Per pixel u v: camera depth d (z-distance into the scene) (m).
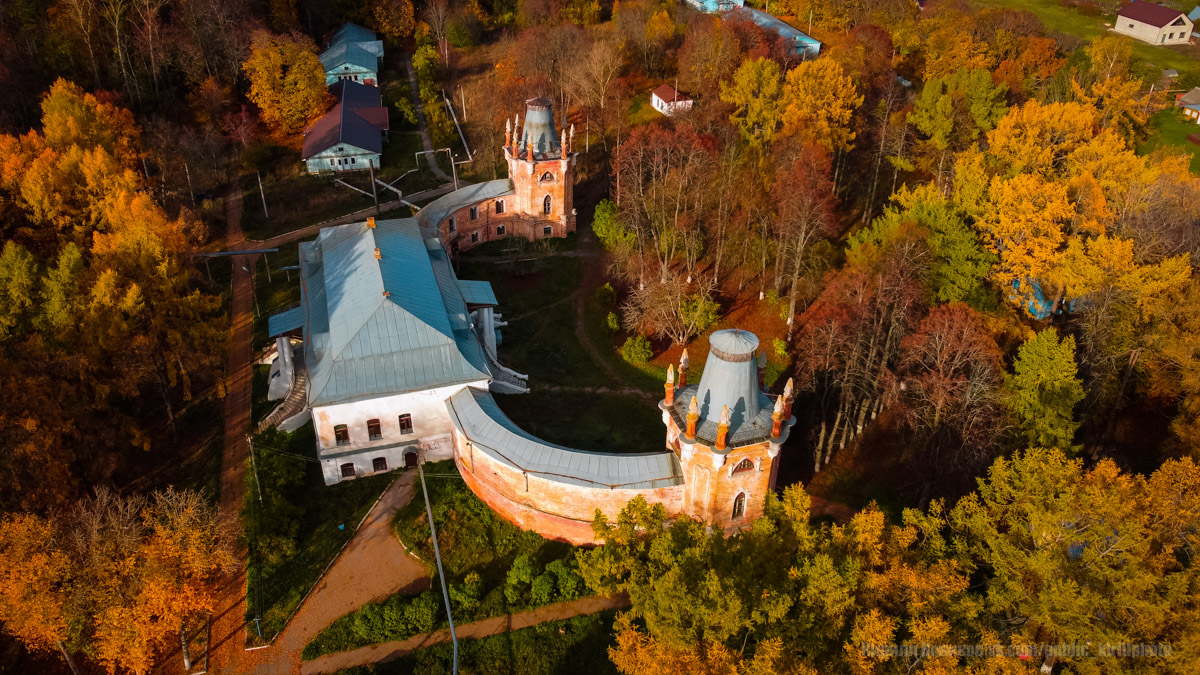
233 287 102.25
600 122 136.00
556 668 59.22
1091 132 102.00
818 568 49.09
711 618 46.94
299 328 80.25
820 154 101.19
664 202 101.94
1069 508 52.12
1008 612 54.12
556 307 100.06
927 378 70.19
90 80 132.88
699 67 141.25
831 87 112.25
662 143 106.25
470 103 150.75
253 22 149.12
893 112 123.56
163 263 76.50
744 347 58.84
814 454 78.00
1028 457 56.66
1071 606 48.75
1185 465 55.72
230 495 72.81
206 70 141.00
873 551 52.19
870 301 77.38
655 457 65.50
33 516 55.62
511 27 174.50
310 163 128.00
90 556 55.34
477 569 66.38
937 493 69.25
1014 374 70.06
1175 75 157.75
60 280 72.69
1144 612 48.72
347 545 68.19
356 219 117.38
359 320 73.75
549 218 113.62
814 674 46.34
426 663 59.22
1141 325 76.88
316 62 135.62
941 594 51.31
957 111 114.38
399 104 143.88
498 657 59.69
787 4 179.00
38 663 59.47
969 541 57.75
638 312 93.06
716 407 60.72
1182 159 99.00
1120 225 86.12
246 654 60.03
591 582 53.66
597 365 90.31
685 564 50.53
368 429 72.75
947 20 151.62
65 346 72.31
